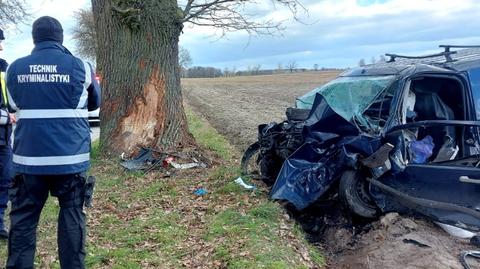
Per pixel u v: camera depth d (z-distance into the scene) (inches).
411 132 261.1
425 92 273.3
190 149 383.6
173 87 392.8
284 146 304.0
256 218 245.6
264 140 315.9
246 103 1289.4
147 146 377.7
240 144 535.8
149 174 345.7
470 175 235.9
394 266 203.8
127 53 383.6
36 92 154.3
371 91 265.3
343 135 266.8
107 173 346.0
